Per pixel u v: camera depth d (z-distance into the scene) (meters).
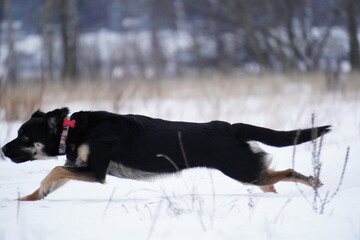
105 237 5.44
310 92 24.42
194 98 23.36
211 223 5.84
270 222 5.90
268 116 16.50
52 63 36.22
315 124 14.34
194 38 44.06
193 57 47.25
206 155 7.99
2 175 9.64
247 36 40.41
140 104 20.81
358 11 38.62
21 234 5.61
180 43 54.06
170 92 25.23
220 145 7.98
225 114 17.33
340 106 19.44
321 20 40.62
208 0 40.53
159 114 16.97
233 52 43.53
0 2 38.41
